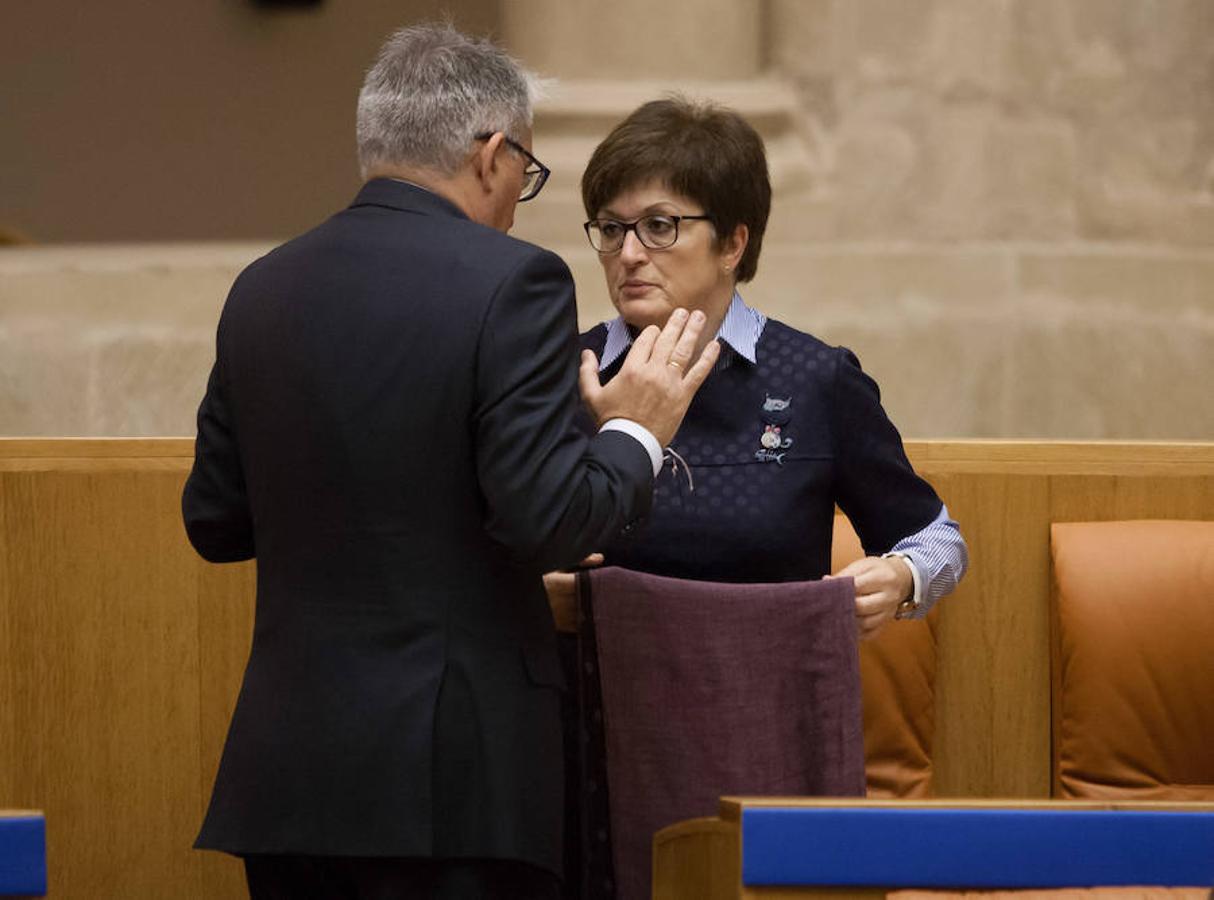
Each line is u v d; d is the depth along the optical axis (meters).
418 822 7.78
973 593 12.70
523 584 8.23
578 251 21.41
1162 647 12.18
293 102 29.25
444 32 8.62
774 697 9.18
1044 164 22.11
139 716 12.70
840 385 9.53
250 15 29.02
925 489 9.68
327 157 29.45
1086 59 22.00
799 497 9.47
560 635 9.59
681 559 9.49
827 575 9.72
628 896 9.30
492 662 8.00
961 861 7.89
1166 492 12.66
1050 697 12.71
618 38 21.91
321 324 8.05
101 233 29.22
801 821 7.88
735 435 9.55
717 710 9.16
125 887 12.73
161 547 12.66
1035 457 12.65
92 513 12.62
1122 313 21.59
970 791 12.74
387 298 7.99
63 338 20.67
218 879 12.77
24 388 20.55
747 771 9.17
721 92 22.06
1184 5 21.83
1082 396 21.53
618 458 8.16
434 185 8.41
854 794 9.12
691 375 8.53
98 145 29.02
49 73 28.81
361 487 7.92
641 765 9.27
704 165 9.31
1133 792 12.26
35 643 12.62
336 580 8.00
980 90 22.05
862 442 9.55
